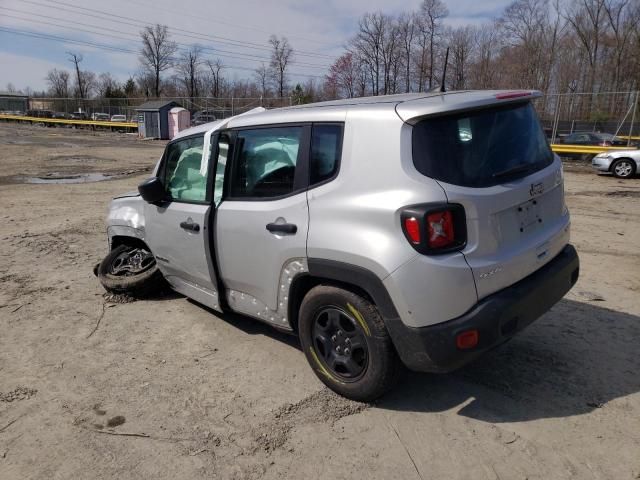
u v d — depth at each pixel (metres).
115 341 4.25
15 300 5.22
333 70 57.03
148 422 3.12
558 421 2.99
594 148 20.03
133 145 31.66
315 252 3.07
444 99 2.97
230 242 3.72
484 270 2.75
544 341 4.00
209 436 2.97
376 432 2.95
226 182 3.80
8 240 7.78
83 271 6.21
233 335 4.32
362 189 2.90
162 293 5.37
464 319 2.70
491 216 2.81
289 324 3.51
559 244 3.39
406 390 3.38
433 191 2.68
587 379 3.44
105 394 3.44
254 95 62.47
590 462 2.65
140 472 2.69
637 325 4.27
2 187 13.82
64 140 35.06
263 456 2.79
